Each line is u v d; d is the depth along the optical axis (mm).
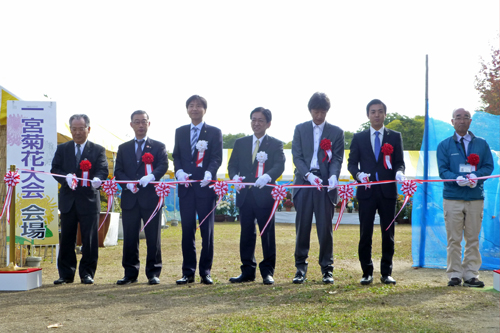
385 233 5547
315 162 5691
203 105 5852
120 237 13398
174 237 13188
